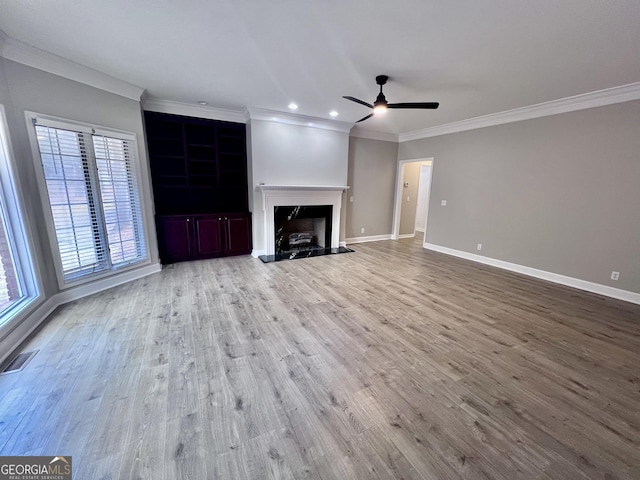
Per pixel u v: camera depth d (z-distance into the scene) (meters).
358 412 1.66
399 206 6.96
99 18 2.15
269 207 4.99
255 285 3.72
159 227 4.50
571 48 2.46
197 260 4.85
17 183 2.53
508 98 3.81
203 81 3.40
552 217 4.09
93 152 3.24
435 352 2.29
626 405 1.76
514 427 1.58
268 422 1.58
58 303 3.01
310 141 5.26
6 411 1.62
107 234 3.46
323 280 3.96
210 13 2.08
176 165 4.76
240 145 5.28
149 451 1.39
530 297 3.49
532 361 2.19
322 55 2.70
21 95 2.60
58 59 2.79
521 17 2.05
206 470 1.31
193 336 2.46
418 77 3.16
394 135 6.58
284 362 2.12
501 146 4.64
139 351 2.23
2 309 2.34
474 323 2.79
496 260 4.84
